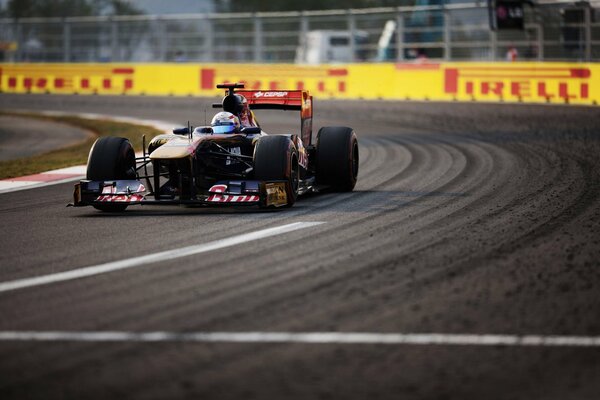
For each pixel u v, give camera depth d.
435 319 21.47
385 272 26.45
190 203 37.66
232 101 42.50
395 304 22.84
